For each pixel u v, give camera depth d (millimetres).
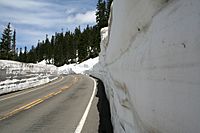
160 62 1412
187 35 1075
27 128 7145
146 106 1735
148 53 1704
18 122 8023
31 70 34906
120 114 3855
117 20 3953
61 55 124375
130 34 2562
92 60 93875
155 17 1636
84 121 7875
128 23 2625
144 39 1957
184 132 1093
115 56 4723
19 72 27125
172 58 1231
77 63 108562
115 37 4449
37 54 147875
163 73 1356
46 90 21094
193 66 1015
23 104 12414
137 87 2080
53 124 7586
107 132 6359
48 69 50219
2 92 18125
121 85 3643
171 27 1278
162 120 1383
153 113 1556
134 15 2256
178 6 1241
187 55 1067
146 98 1728
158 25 1533
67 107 10992
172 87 1225
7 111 10328
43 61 145625
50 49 138250
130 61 2572
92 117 8492
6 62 29234
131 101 2574
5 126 7469
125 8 2779
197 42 990
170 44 1265
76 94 16516
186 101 1068
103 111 9500
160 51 1417
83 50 104375
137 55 2148
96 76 41344
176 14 1235
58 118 8531
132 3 2289
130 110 2752
